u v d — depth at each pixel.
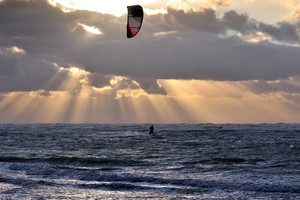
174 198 15.13
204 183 18.64
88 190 17.16
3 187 17.70
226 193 16.22
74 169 23.84
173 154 38.03
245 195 15.66
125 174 22.27
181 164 28.34
